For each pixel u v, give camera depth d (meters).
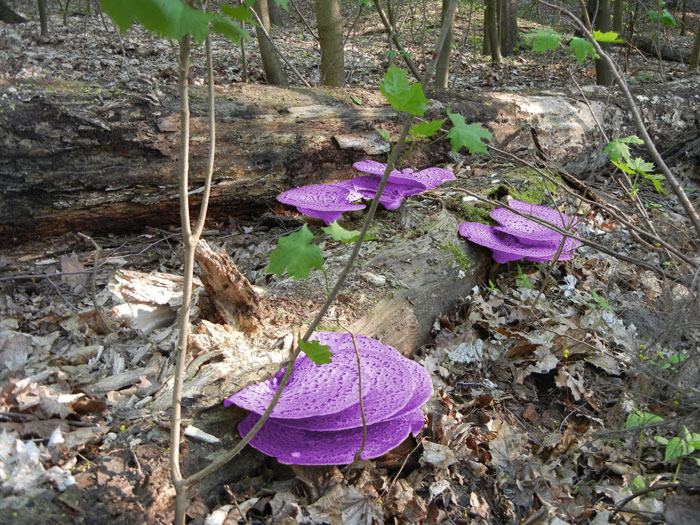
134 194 1.36
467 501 0.89
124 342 1.03
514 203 1.45
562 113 1.79
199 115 1.37
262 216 1.55
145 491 0.76
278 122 1.46
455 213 1.44
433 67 0.60
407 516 0.85
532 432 1.04
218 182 1.43
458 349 1.15
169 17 0.41
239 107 1.43
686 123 1.99
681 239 1.54
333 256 1.27
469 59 3.17
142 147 1.31
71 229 1.38
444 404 1.02
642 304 1.36
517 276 1.39
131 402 0.87
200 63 2.63
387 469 0.91
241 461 0.86
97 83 1.32
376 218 1.46
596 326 1.26
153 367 0.94
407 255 1.28
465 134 0.53
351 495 0.84
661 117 1.95
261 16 1.97
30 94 1.23
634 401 1.02
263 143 1.44
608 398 1.11
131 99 1.30
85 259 1.34
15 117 1.21
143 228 1.47
